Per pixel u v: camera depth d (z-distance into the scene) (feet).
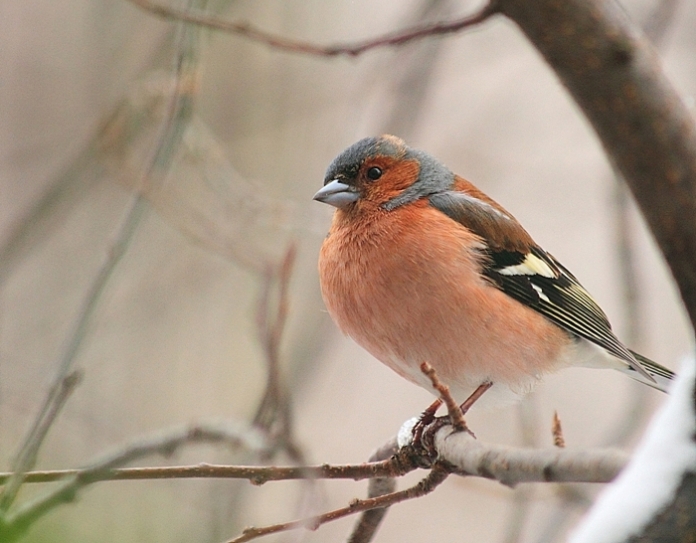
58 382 22.11
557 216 53.62
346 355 51.83
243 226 36.78
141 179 25.34
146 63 35.70
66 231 41.55
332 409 49.11
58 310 39.58
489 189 54.19
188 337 41.81
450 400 19.93
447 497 47.60
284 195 43.88
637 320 34.30
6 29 46.68
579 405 48.49
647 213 14.35
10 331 39.04
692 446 11.39
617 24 14.28
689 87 47.01
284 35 46.01
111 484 29.76
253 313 34.50
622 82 14.25
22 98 45.68
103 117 34.73
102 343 39.99
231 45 45.65
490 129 52.39
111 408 38.52
